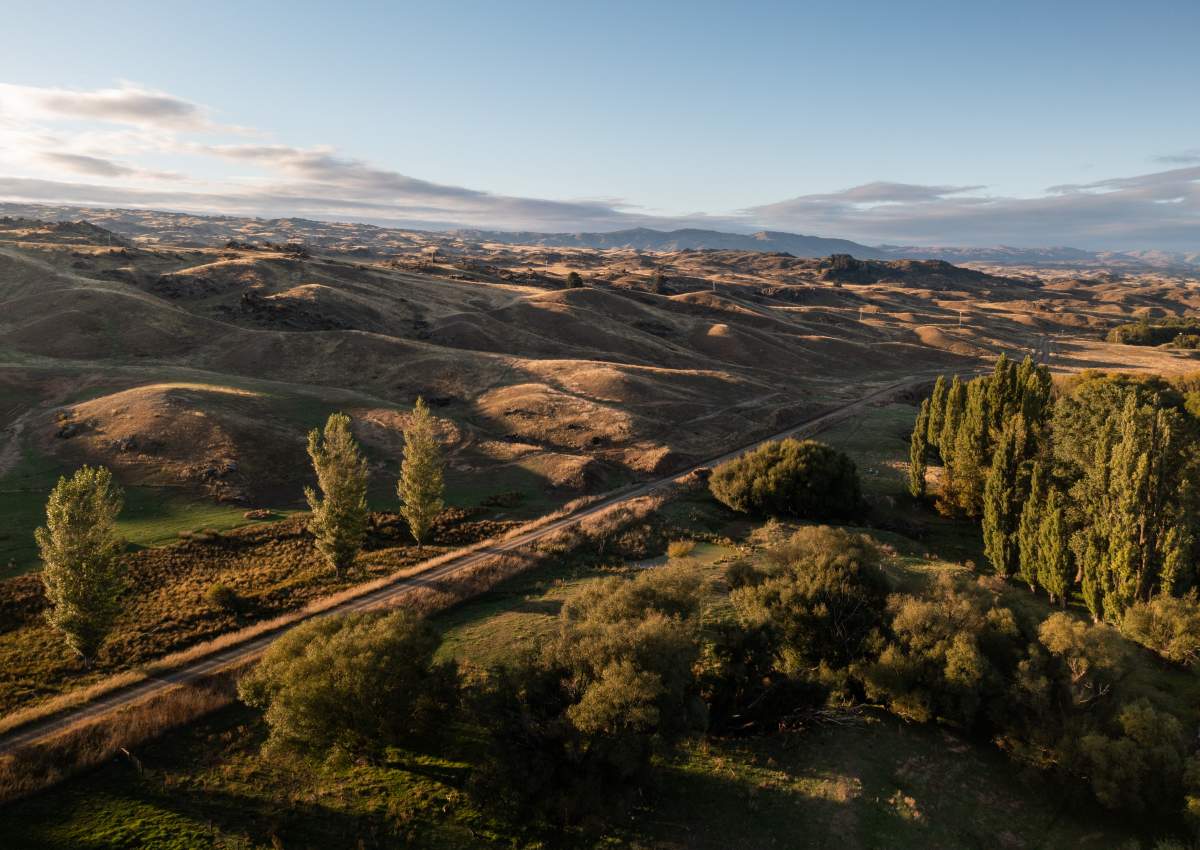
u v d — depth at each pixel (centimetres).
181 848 2380
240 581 4675
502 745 2695
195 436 6950
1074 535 4759
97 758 2775
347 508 4706
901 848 2630
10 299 12112
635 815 2688
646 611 3338
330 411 8538
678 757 2894
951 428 7925
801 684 3434
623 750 2580
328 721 2658
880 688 3456
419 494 5356
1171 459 4809
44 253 14950
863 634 3750
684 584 3775
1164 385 9119
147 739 2934
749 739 3225
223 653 3741
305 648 2909
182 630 3991
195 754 2869
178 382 8725
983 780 3084
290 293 14375
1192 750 3006
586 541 5806
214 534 5353
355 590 4597
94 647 3528
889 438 10262
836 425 10894
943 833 2734
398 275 19212
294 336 11888
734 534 6322
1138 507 4284
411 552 5425
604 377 11200
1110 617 4400
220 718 3125
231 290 14700
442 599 4516
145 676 3466
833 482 6844
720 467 7369
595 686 2678
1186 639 3756
